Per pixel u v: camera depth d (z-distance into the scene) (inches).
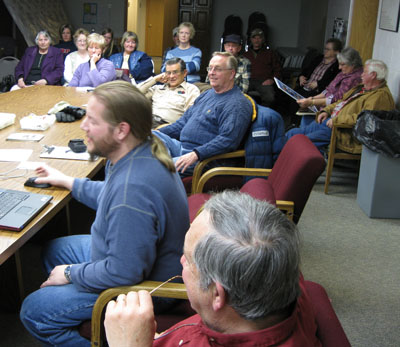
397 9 176.1
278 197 89.0
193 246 35.6
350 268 116.6
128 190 59.7
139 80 245.4
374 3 215.6
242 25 406.9
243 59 232.4
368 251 125.3
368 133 140.2
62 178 83.3
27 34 322.7
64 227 112.0
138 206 59.3
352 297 104.4
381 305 102.0
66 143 110.8
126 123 61.7
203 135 125.0
